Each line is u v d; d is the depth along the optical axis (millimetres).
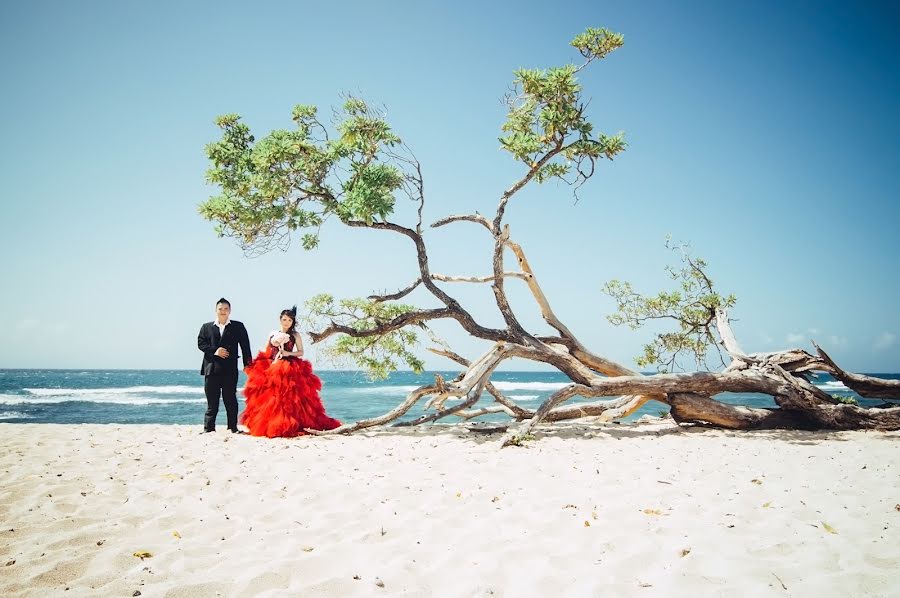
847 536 3912
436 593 3041
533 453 7324
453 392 9484
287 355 9344
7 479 5410
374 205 8969
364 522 4246
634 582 3156
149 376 77000
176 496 4910
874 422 9852
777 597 2939
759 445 8109
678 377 10078
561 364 10164
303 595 2980
